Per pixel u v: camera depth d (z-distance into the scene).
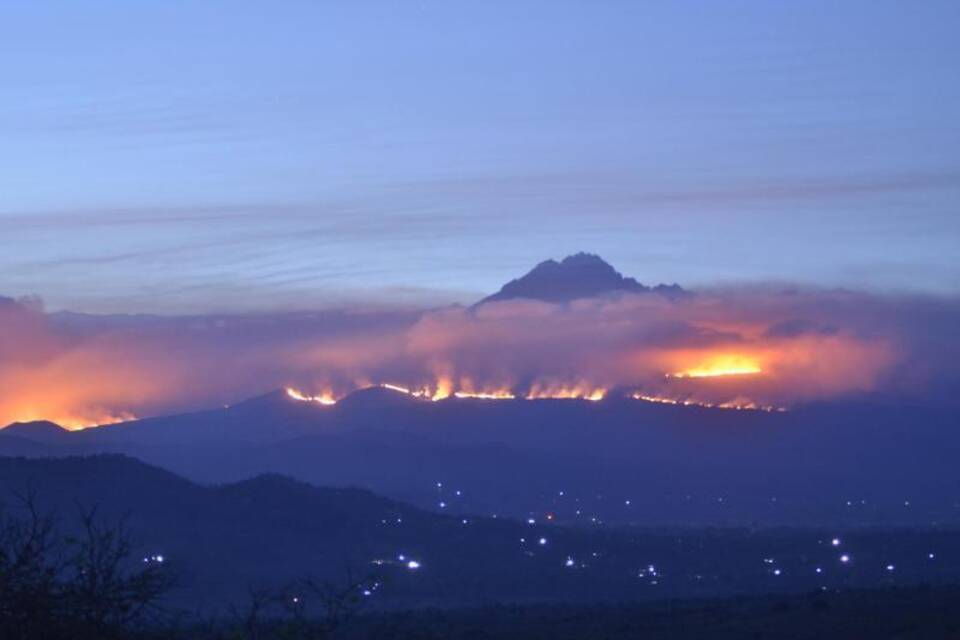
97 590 22.91
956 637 50.22
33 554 22.59
